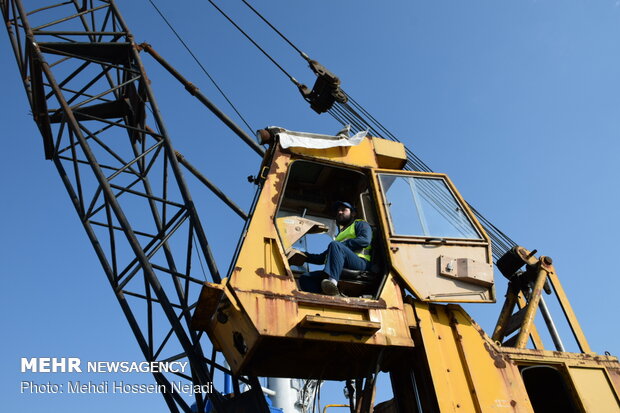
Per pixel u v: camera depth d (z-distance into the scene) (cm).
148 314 1066
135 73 1259
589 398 938
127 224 1059
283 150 941
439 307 908
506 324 1094
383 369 925
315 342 805
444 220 963
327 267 860
